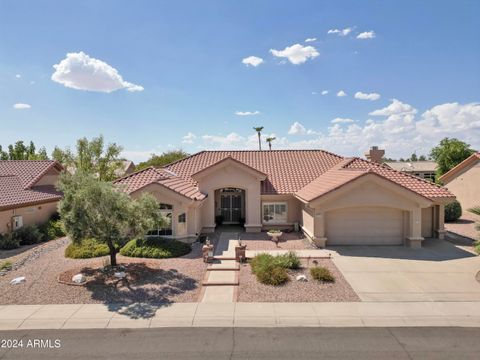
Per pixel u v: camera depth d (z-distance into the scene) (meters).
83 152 38.25
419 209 19.72
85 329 10.26
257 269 14.90
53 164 30.06
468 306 11.82
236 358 8.65
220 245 20.00
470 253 18.50
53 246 20.61
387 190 19.58
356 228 20.31
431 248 19.53
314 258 17.31
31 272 15.12
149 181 21.62
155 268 15.48
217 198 26.88
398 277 14.63
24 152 46.94
